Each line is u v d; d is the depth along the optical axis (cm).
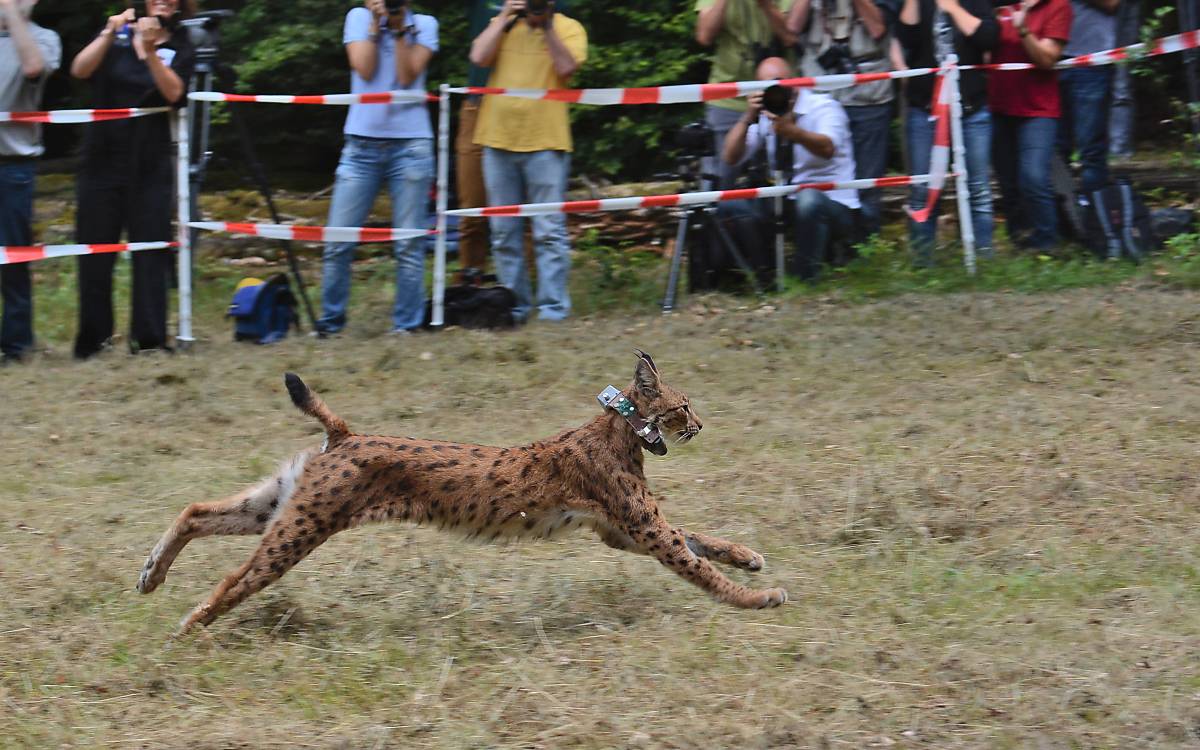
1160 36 1880
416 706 550
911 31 1320
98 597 674
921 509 779
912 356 1091
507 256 1277
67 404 1049
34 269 1655
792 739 512
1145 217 1364
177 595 677
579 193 1758
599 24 1908
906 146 1347
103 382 1098
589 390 1056
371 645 616
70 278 1608
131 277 1202
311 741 517
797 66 1347
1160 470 813
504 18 1243
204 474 888
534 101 1237
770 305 1260
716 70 1383
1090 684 550
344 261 1260
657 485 843
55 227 1767
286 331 1277
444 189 1234
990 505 782
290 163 2106
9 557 737
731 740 512
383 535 772
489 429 973
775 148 1282
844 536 750
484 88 1247
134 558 735
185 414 1025
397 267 1245
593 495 639
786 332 1166
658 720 531
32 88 1161
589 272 1512
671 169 1889
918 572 689
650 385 638
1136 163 1722
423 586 691
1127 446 861
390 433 966
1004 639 603
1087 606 639
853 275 1304
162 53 1168
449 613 660
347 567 718
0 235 1170
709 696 552
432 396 1050
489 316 1241
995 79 1329
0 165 1157
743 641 609
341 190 1234
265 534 620
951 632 613
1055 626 612
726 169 1325
